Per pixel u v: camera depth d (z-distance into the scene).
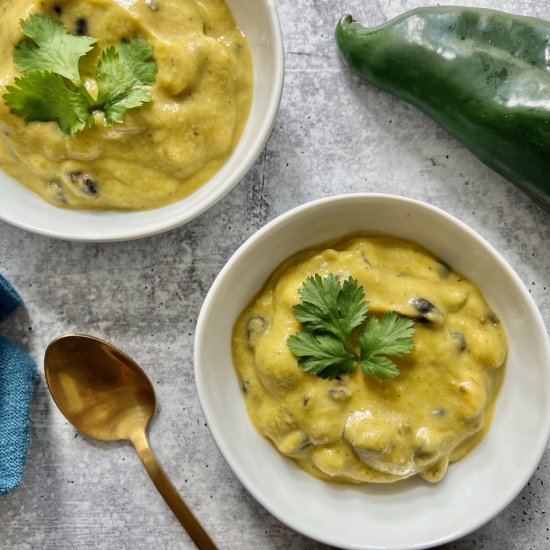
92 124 0.51
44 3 0.51
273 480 0.53
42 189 0.54
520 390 0.52
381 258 0.53
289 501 0.53
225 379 0.53
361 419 0.50
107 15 0.51
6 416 0.54
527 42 0.53
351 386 0.51
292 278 0.52
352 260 0.51
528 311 0.51
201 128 0.52
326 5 0.56
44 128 0.52
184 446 0.56
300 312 0.50
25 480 0.56
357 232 0.53
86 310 0.56
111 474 0.56
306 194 0.56
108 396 0.55
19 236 0.56
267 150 0.56
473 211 0.56
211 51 0.52
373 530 0.53
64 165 0.52
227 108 0.53
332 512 0.53
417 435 0.51
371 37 0.54
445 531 0.52
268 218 0.56
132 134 0.52
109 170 0.52
